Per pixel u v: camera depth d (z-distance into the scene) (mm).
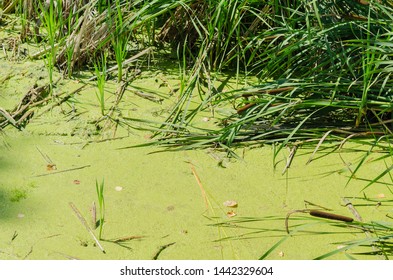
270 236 2932
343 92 3682
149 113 3732
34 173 3250
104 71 3795
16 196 3096
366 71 3502
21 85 3904
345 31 3842
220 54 4184
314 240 2924
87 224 2963
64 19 4367
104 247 2852
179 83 4012
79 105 3775
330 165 3373
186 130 3602
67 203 3072
